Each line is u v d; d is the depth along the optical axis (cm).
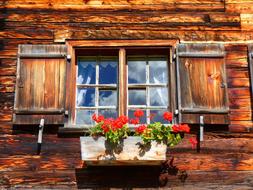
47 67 620
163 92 636
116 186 578
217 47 628
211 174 584
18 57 622
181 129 570
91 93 636
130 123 582
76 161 590
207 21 646
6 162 589
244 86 622
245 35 642
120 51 632
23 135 600
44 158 591
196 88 611
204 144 595
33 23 646
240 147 596
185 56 623
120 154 561
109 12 650
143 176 580
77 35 638
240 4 655
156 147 562
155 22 645
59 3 653
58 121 599
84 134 599
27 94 609
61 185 580
